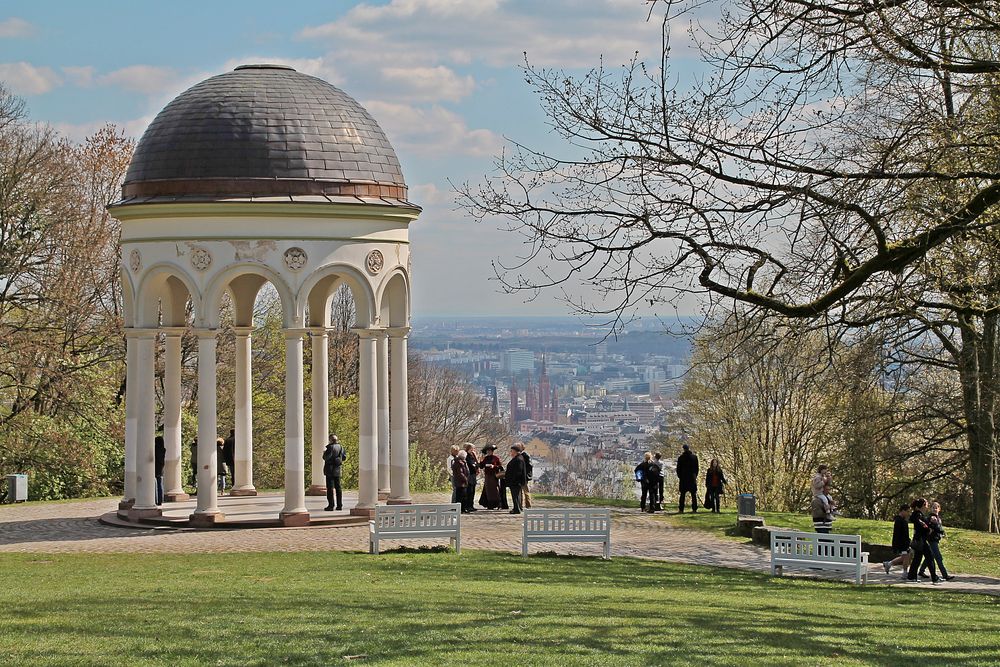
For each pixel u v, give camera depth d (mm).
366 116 33938
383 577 22906
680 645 14945
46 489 48438
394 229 33375
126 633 15289
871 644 15773
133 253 32500
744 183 19672
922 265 24047
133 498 34531
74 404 49031
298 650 14094
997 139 22469
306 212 31609
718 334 22203
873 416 43469
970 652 15258
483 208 20781
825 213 19672
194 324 31641
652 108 19922
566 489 89625
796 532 26594
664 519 37719
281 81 33156
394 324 34250
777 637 16016
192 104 32375
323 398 39094
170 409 36562
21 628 15656
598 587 22453
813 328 21219
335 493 36938
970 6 19547
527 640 14945
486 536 31703
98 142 53500
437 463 76312
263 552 27531
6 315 49031
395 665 13156
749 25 19188
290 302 31750
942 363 41344
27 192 46812
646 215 20078
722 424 54438
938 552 27891
